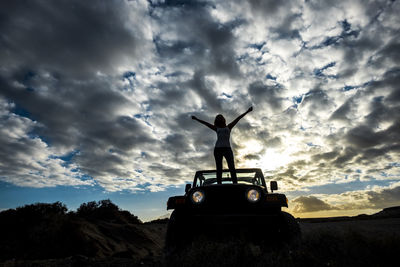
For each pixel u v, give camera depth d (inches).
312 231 119.9
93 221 452.8
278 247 113.1
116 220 520.1
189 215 128.3
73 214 387.9
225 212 127.1
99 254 315.9
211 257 99.2
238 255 99.1
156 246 453.7
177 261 103.6
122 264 129.2
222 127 182.1
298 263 91.2
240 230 120.5
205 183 201.9
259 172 196.4
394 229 145.3
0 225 294.2
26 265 142.9
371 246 95.7
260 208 124.0
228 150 170.1
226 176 197.6
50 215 327.6
